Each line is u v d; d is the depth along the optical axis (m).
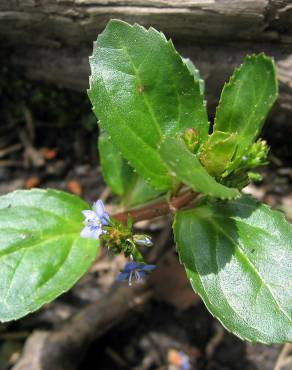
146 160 0.10
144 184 0.11
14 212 0.10
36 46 0.12
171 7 0.11
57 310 0.13
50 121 0.14
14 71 0.13
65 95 0.14
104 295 0.13
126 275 0.10
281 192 0.14
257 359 0.13
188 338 0.13
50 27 0.12
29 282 0.10
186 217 0.10
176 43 0.12
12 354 0.13
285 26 0.11
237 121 0.09
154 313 0.13
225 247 0.09
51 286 0.10
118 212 0.11
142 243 0.09
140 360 0.13
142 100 0.09
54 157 0.14
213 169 0.09
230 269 0.09
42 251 0.10
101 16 0.11
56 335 0.12
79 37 0.12
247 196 0.10
